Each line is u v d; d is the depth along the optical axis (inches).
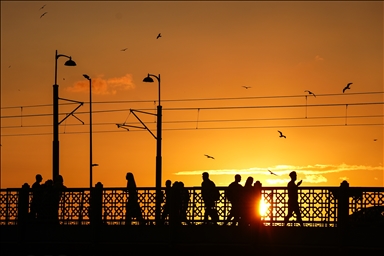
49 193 1681.8
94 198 1648.6
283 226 1553.9
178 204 1606.8
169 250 1608.0
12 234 1700.3
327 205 1533.0
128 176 1755.7
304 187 1544.0
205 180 1652.3
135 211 1631.4
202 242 1589.6
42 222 1680.6
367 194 1518.2
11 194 1707.7
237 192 1581.0
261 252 1560.0
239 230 1576.0
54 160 2716.5
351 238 1519.4
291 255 1546.5
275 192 1561.3
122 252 1633.9
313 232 1540.4
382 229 1508.4
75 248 1653.5
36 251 1679.4
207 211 1593.3
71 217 1665.8
